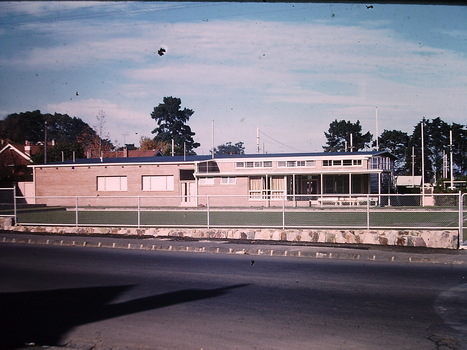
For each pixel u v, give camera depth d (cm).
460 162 8244
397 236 1448
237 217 2627
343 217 2458
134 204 4581
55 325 688
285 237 1580
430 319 696
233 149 11650
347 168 4331
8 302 818
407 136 8531
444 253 1291
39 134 7262
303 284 934
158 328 668
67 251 1447
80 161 5038
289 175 4384
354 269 1098
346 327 659
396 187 5659
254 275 1029
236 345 596
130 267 1144
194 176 4484
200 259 1261
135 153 7238
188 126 10056
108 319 713
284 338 617
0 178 5044
